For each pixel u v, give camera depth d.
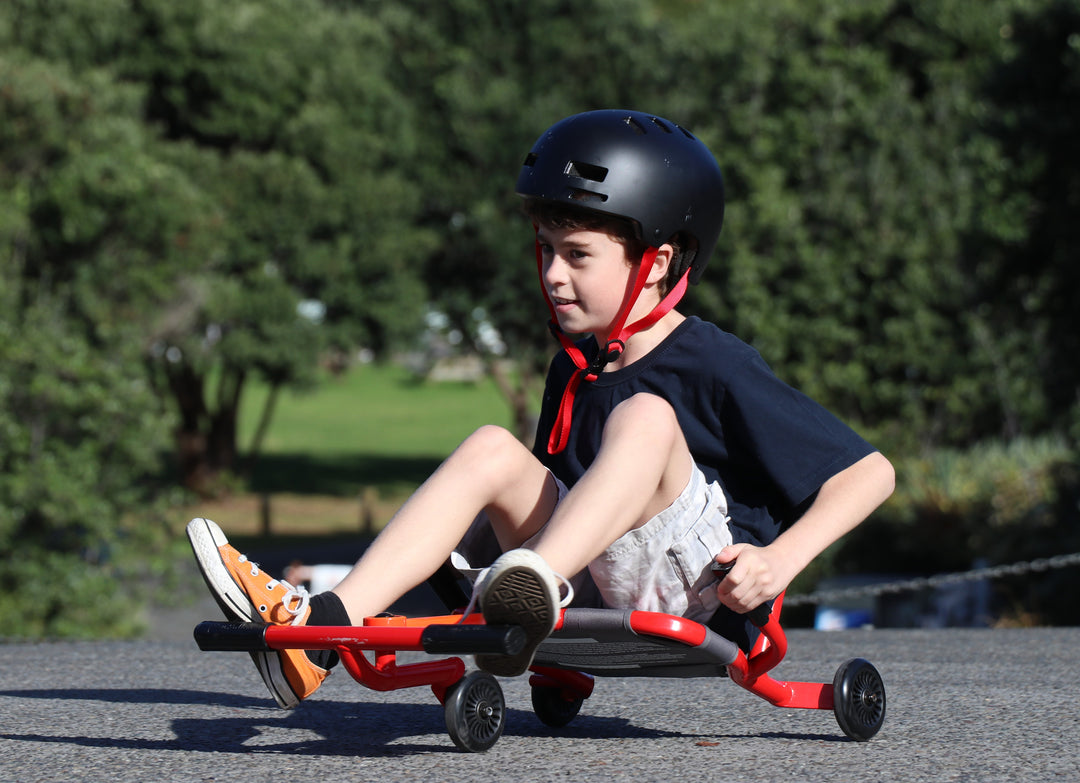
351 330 58.81
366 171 57.69
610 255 5.83
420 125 62.00
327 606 5.16
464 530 5.46
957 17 46.97
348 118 57.81
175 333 43.44
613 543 5.48
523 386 67.06
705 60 53.62
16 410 27.64
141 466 29.72
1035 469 28.16
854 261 41.88
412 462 88.12
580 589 5.91
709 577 5.62
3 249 32.41
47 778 5.13
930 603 25.30
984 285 36.28
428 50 62.44
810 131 44.56
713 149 46.00
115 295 36.53
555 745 6.00
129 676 9.01
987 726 6.59
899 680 8.65
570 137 5.77
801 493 5.80
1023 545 24.42
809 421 5.85
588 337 6.56
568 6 61.84
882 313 41.97
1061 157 29.89
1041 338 32.94
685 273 6.16
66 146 35.34
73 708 7.35
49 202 34.44
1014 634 12.52
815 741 6.17
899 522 30.94
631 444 5.20
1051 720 6.80
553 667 6.21
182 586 33.38
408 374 156.12
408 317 59.69
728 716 7.12
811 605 28.38
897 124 43.69
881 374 42.16
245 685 8.52
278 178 53.97
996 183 30.17
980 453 32.69
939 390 39.44
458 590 6.00
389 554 5.33
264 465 83.94
